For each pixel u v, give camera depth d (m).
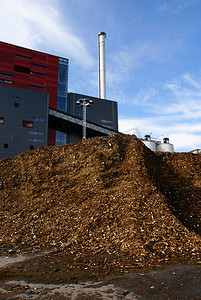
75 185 13.30
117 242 7.93
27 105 68.06
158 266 5.96
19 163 16.92
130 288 4.58
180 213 10.35
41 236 9.49
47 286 4.77
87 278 5.22
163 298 4.10
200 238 7.99
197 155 16.95
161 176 14.45
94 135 81.31
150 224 8.55
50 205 12.12
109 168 13.62
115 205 10.19
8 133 63.88
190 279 4.97
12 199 13.93
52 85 93.31
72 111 95.06
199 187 13.58
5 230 10.48
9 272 5.72
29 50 92.06
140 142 15.89
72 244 8.33
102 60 107.44
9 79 86.00
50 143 75.94
